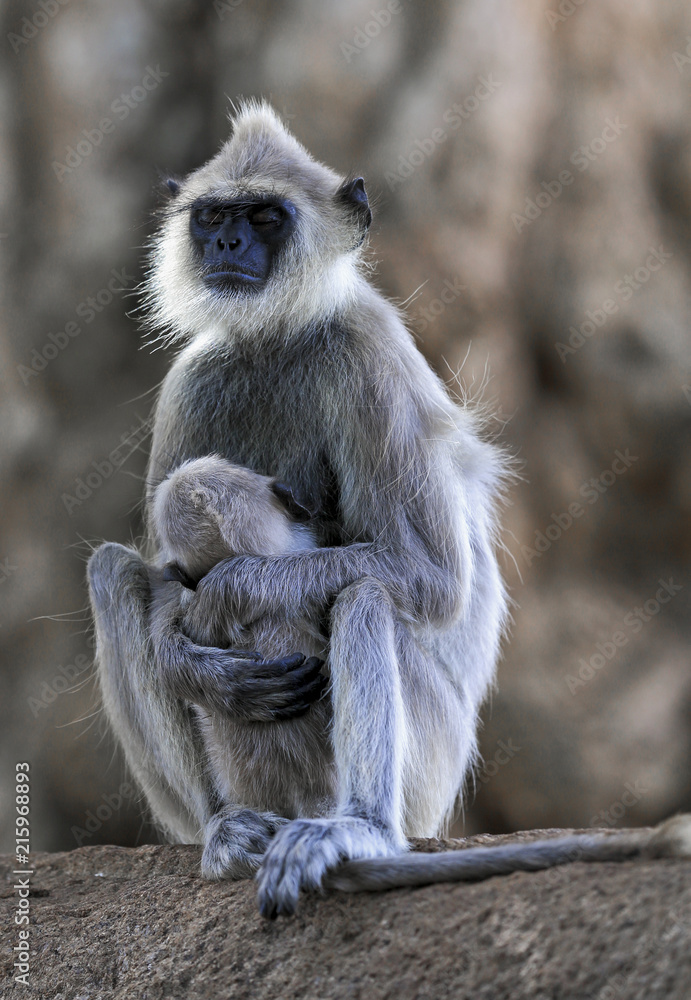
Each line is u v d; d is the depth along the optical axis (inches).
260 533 297.9
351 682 269.3
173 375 354.6
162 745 319.9
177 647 291.1
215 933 255.0
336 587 288.0
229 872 278.2
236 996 237.9
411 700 299.3
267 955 241.6
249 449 335.6
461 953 216.7
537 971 206.2
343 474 313.3
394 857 241.3
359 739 265.3
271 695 277.9
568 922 210.5
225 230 339.0
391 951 225.6
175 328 358.9
